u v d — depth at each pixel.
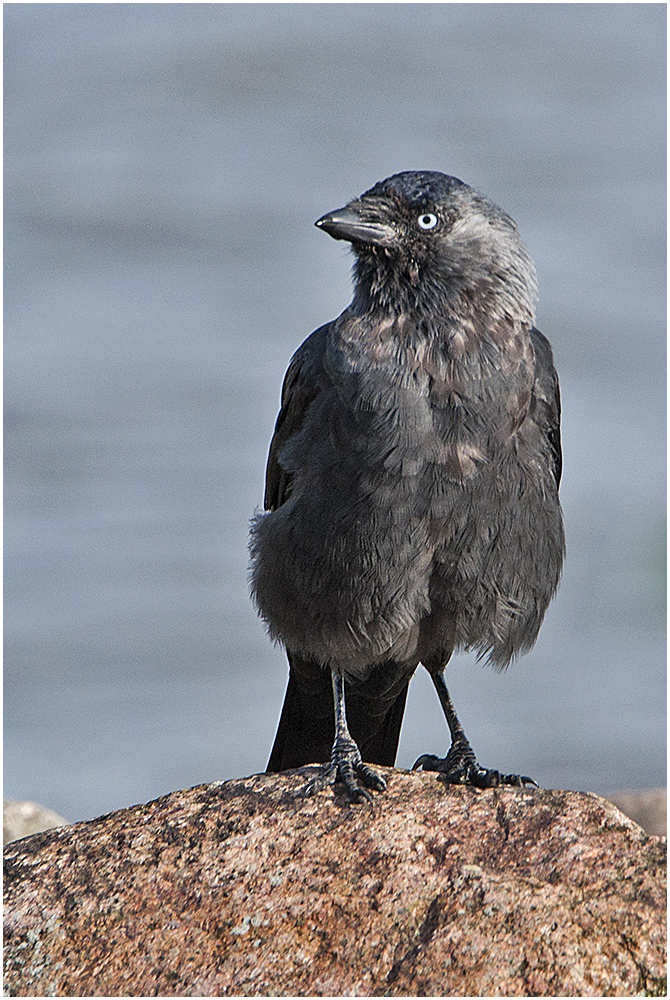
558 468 12.02
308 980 8.27
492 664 11.48
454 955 8.24
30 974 8.50
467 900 8.57
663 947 8.12
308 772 10.11
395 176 11.27
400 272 10.81
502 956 8.18
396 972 8.23
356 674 11.58
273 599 11.37
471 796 9.60
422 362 10.55
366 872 8.90
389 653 11.20
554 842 8.95
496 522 10.63
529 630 11.27
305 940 8.51
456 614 11.00
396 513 10.55
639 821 14.02
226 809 9.62
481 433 10.50
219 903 8.82
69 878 9.09
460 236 10.79
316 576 10.92
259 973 8.35
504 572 10.80
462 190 11.09
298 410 11.52
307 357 11.69
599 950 8.13
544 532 10.98
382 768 10.13
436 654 11.44
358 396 10.60
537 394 10.98
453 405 10.47
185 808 9.68
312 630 11.18
